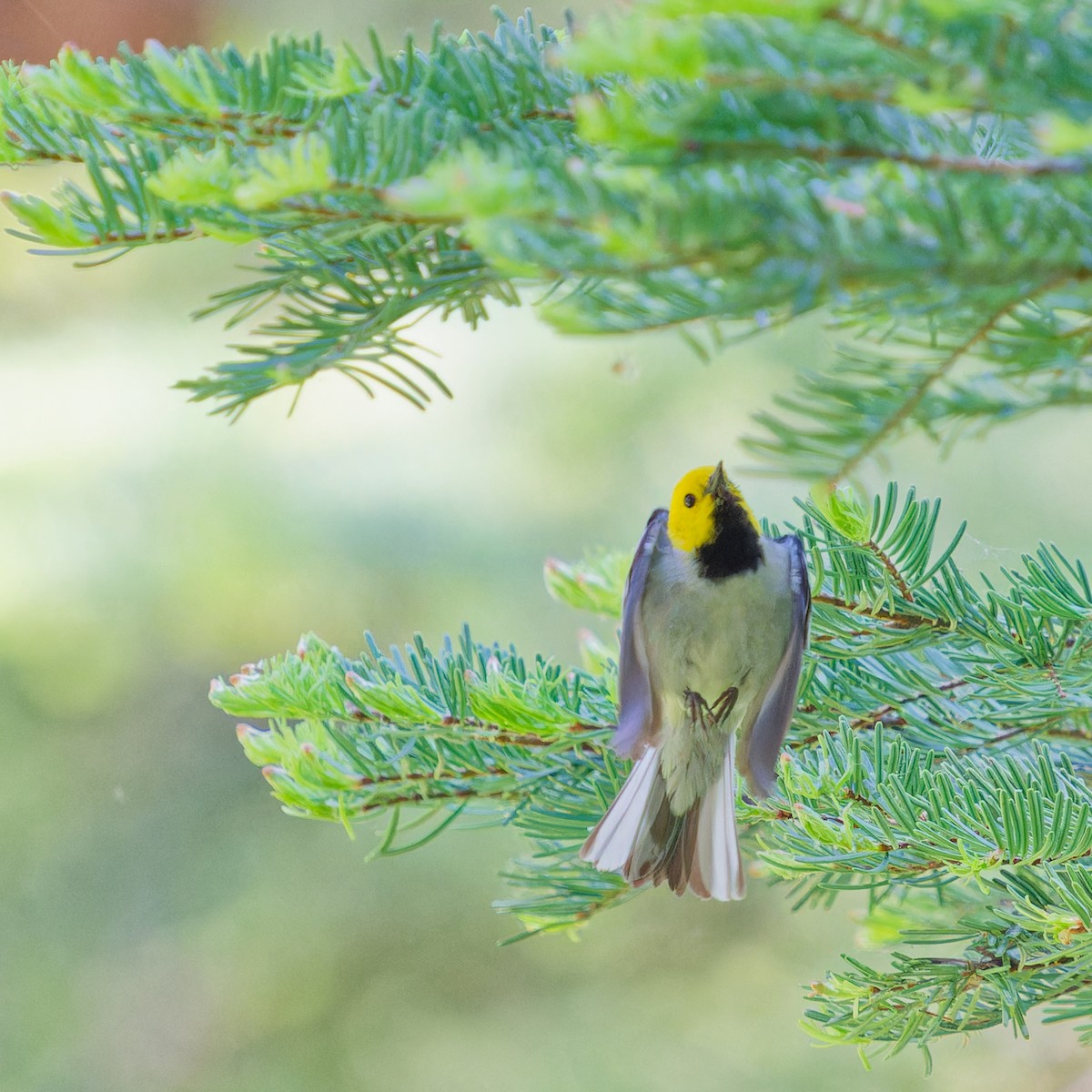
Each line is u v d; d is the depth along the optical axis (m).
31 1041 7.41
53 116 5.86
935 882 5.91
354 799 5.92
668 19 4.56
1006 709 5.95
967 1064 6.69
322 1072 7.48
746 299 4.36
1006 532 6.84
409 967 7.71
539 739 5.93
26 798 7.56
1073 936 5.87
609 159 5.43
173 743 7.75
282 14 8.06
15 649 7.41
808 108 4.64
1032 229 4.48
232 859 7.76
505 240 4.36
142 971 7.62
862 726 5.96
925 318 5.17
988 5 4.28
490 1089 7.28
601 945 7.81
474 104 5.86
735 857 5.96
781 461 4.95
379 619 7.49
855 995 5.89
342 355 5.84
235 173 5.70
